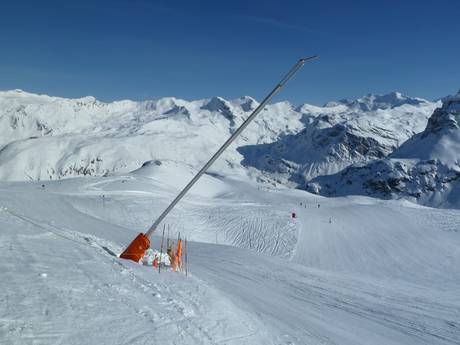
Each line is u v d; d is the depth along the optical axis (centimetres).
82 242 1191
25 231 1102
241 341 644
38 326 475
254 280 1592
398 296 1655
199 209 6494
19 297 548
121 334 513
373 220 6272
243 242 5103
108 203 5656
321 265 4109
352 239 5119
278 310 1088
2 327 450
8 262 719
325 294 1520
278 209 6938
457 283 2989
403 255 4356
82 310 555
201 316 693
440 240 5084
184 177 11794
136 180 8119
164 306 683
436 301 1622
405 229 5666
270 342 698
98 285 694
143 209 5672
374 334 1052
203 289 913
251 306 1023
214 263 1986
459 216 6756
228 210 6612
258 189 12350
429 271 3684
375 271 3750
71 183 7144
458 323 1266
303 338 820
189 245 2950
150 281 846
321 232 5469
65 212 3766
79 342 462
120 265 943
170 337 551
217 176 16038
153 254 1177
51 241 1042
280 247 4844
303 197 10925
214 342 595
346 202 10081
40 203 4181
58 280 664
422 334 1123
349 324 1112
